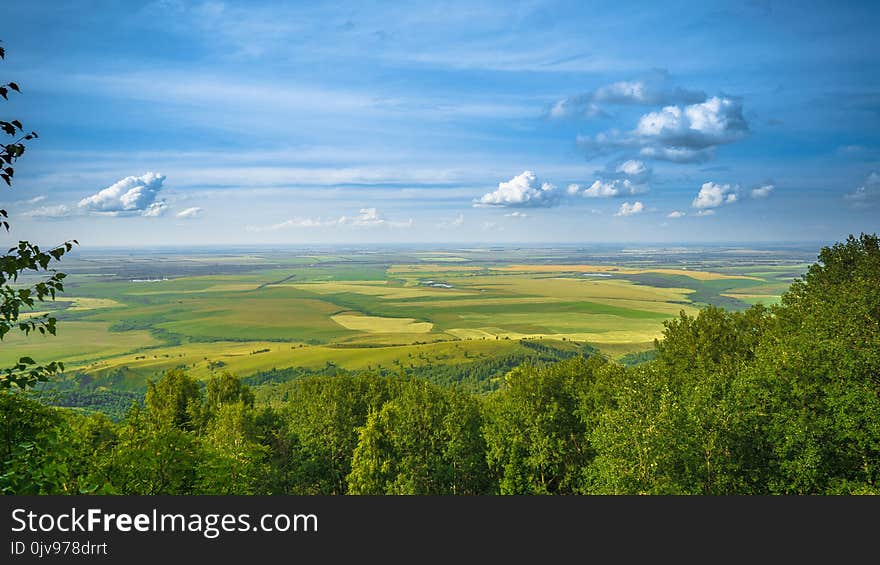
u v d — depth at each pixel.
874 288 47.81
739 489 38.03
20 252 12.76
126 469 31.23
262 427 78.38
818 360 41.31
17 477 13.27
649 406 41.88
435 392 68.75
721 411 40.12
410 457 61.12
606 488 39.59
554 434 57.75
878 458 36.69
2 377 13.16
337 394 77.25
